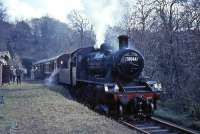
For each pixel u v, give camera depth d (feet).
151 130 40.88
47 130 34.12
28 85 104.17
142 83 50.93
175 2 68.59
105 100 49.90
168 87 67.82
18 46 312.71
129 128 39.32
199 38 55.77
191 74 54.65
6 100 59.82
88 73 63.05
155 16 79.46
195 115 50.47
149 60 76.48
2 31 303.07
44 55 314.76
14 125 36.27
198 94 52.70
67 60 83.61
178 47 64.80
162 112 54.34
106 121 40.27
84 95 64.23
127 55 50.11
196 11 60.80
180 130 39.70
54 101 57.41
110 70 50.52
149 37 81.71
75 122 38.68
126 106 48.11
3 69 112.37
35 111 46.52
